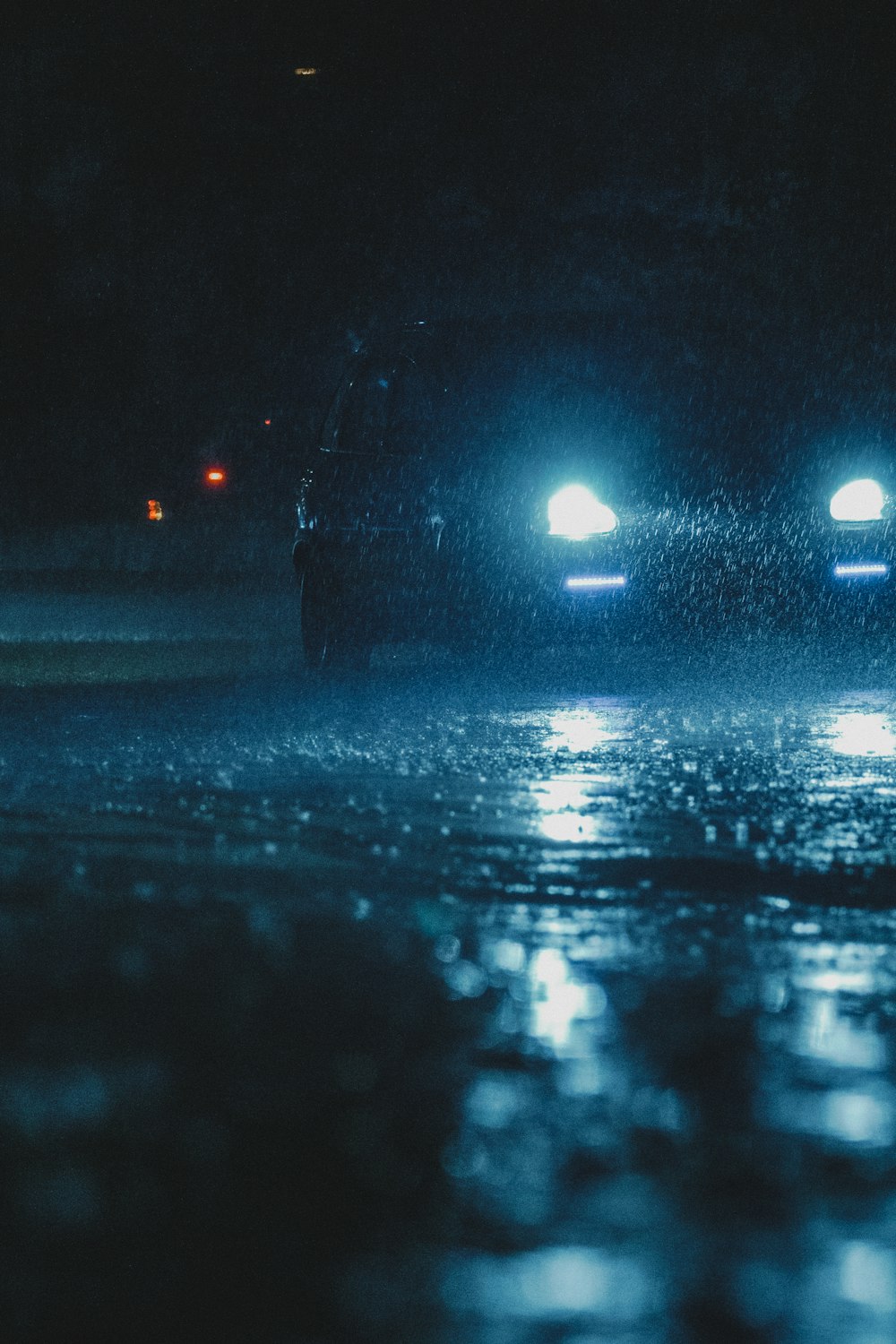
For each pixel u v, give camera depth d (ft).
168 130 125.59
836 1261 10.77
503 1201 11.80
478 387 50.26
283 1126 13.43
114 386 150.41
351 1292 10.37
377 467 50.90
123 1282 10.61
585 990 17.33
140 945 19.36
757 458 47.47
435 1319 9.97
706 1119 13.44
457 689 46.78
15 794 29.96
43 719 41.70
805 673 47.42
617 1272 10.61
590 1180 12.19
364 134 116.47
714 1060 14.98
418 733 37.83
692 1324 9.85
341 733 38.09
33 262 149.69
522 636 47.44
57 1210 11.80
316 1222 11.50
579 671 49.62
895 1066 14.78
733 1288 10.36
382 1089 14.30
